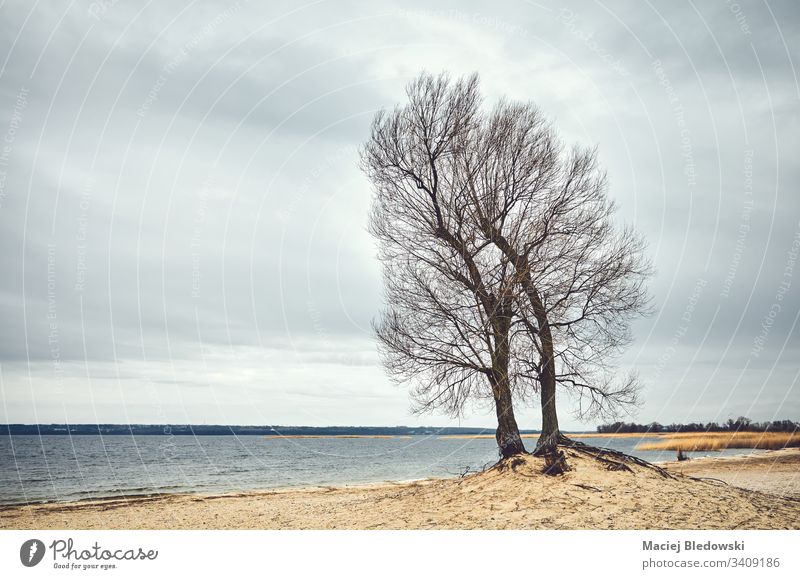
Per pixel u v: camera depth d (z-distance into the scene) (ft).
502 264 76.02
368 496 91.86
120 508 89.20
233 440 529.86
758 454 151.02
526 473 68.80
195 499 101.19
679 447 162.81
